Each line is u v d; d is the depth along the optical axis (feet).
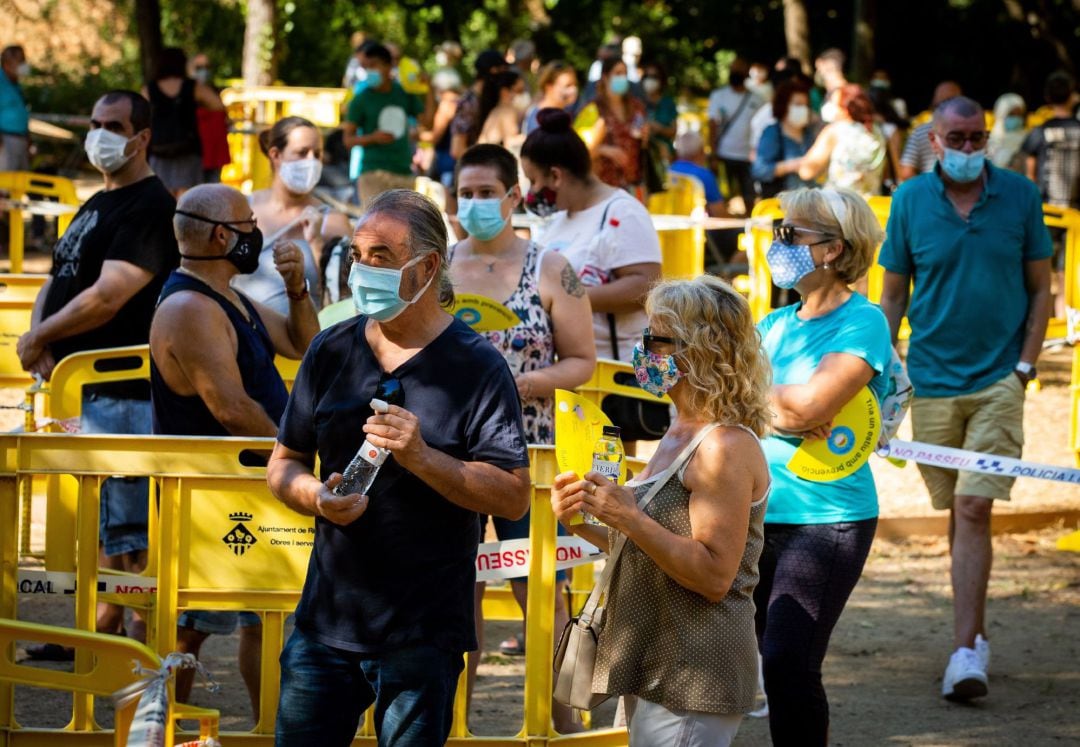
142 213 22.12
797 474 16.99
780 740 16.71
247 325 17.99
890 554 31.37
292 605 16.34
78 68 109.09
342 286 24.44
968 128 22.07
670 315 13.55
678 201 53.31
